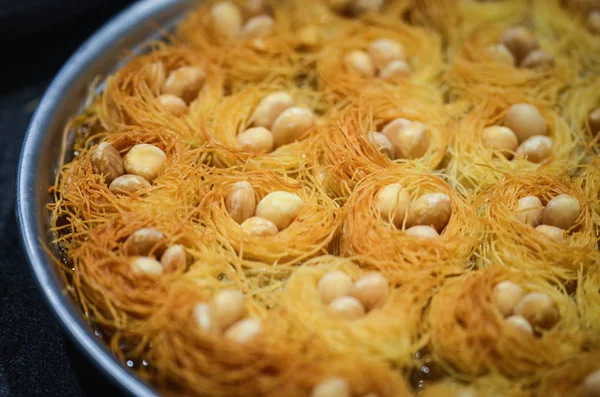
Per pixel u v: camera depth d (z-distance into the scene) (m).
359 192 0.41
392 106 0.45
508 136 0.43
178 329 0.36
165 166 0.41
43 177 0.41
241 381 0.36
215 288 0.38
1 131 0.49
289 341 0.37
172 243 0.39
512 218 0.40
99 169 0.41
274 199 0.40
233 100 0.45
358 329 0.37
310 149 0.43
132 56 0.45
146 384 0.35
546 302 0.37
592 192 0.42
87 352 0.36
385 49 0.46
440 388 0.36
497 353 0.37
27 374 0.40
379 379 0.36
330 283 0.38
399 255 0.39
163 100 0.44
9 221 0.46
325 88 0.46
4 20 0.49
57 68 0.51
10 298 0.43
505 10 0.50
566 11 0.50
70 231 0.41
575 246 0.40
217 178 0.41
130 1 0.54
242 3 0.49
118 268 0.38
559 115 0.46
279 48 0.47
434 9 0.49
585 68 0.48
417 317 0.38
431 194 0.40
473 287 0.38
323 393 0.35
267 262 0.40
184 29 0.48
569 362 0.36
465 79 0.47
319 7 0.49
